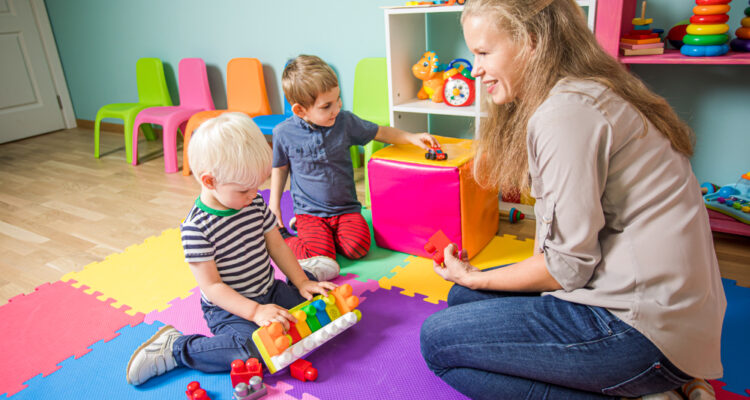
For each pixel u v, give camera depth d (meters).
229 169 1.05
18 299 1.52
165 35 3.09
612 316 0.82
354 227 1.65
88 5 3.37
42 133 3.72
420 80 2.12
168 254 1.75
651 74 1.74
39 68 3.64
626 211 0.81
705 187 1.68
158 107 2.88
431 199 1.50
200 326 1.34
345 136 1.65
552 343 0.85
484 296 1.08
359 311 1.26
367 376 1.12
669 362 0.80
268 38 2.65
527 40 0.82
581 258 0.83
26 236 1.97
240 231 1.18
